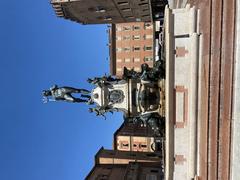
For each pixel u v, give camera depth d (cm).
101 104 2181
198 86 1872
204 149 1770
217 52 1573
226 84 1476
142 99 2102
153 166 5169
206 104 1725
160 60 2144
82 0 4244
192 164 1919
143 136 6388
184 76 1942
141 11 5025
